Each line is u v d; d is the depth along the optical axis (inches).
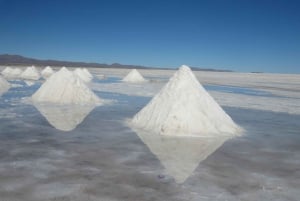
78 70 1088.2
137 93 609.9
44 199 129.2
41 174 157.6
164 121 264.8
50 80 470.6
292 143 236.8
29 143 216.2
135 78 1056.2
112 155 193.6
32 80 963.3
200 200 132.9
